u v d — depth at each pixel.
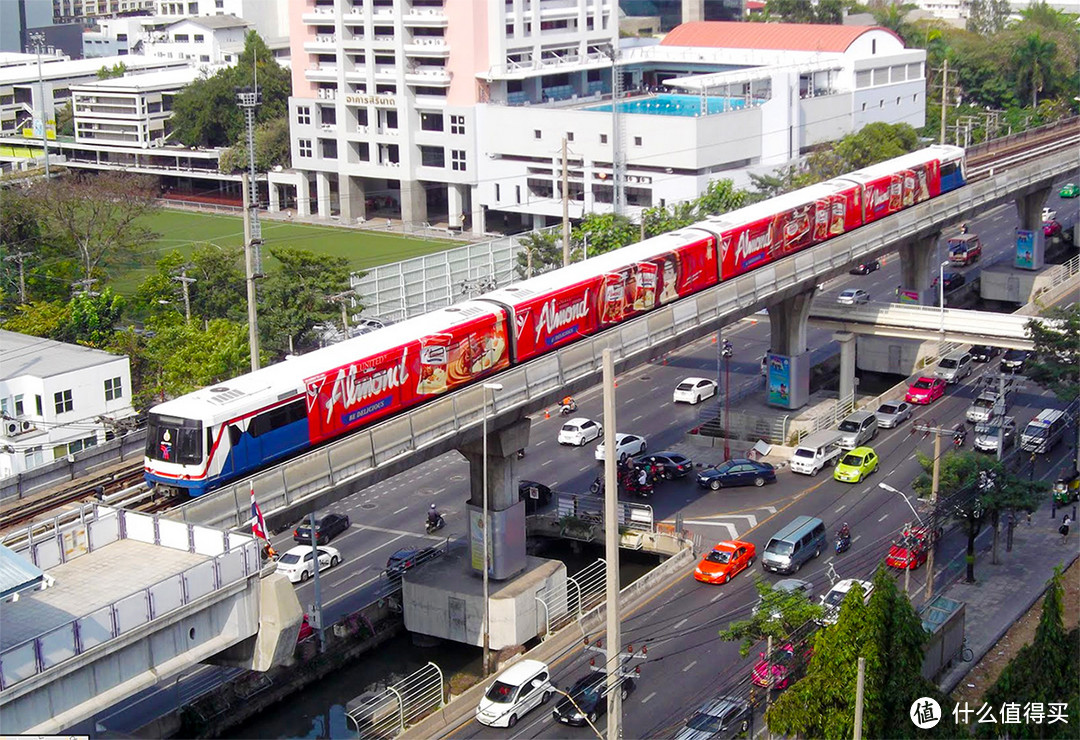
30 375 111.62
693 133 185.38
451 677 81.38
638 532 96.25
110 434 112.31
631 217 187.12
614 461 52.25
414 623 86.12
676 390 127.81
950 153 144.38
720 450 115.25
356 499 108.19
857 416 114.69
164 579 55.59
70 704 52.59
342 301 130.38
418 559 92.50
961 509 86.62
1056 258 173.12
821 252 115.12
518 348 90.25
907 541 84.94
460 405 80.31
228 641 59.00
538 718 74.25
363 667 83.88
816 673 61.28
